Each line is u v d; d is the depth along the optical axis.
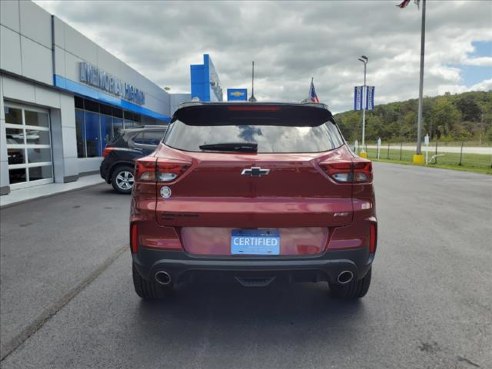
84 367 2.68
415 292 3.96
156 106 28.23
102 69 17.30
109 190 12.09
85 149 16.95
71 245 5.77
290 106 3.34
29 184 12.62
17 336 3.11
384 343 2.97
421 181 14.80
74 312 3.53
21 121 12.22
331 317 3.41
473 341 3.00
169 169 2.92
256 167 2.88
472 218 7.72
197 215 2.87
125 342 3.00
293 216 2.88
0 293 3.97
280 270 2.88
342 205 2.93
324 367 2.67
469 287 4.08
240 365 2.70
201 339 3.05
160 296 3.69
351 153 3.19
